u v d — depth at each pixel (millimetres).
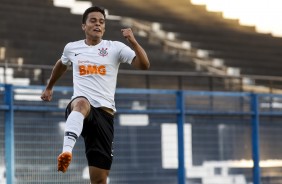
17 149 28891
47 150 29719
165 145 32781
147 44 56469
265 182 36312
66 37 51906
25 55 48438
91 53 16766
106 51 16766
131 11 60062
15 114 28828
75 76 16875
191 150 33656
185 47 58312
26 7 52219
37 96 29406
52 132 29844
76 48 16922
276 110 36906
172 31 60469
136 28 57062
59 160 15211
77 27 53406
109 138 16953
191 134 33656
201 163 33938
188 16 63750
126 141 31719
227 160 34875
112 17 55969
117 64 16938
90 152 16953
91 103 16578
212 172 34312
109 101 16828
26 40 49719
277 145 36938
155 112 32438
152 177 32344
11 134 28438
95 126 16672
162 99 32906
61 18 53250
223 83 54312
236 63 60312
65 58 17203
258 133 35875
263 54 64688
